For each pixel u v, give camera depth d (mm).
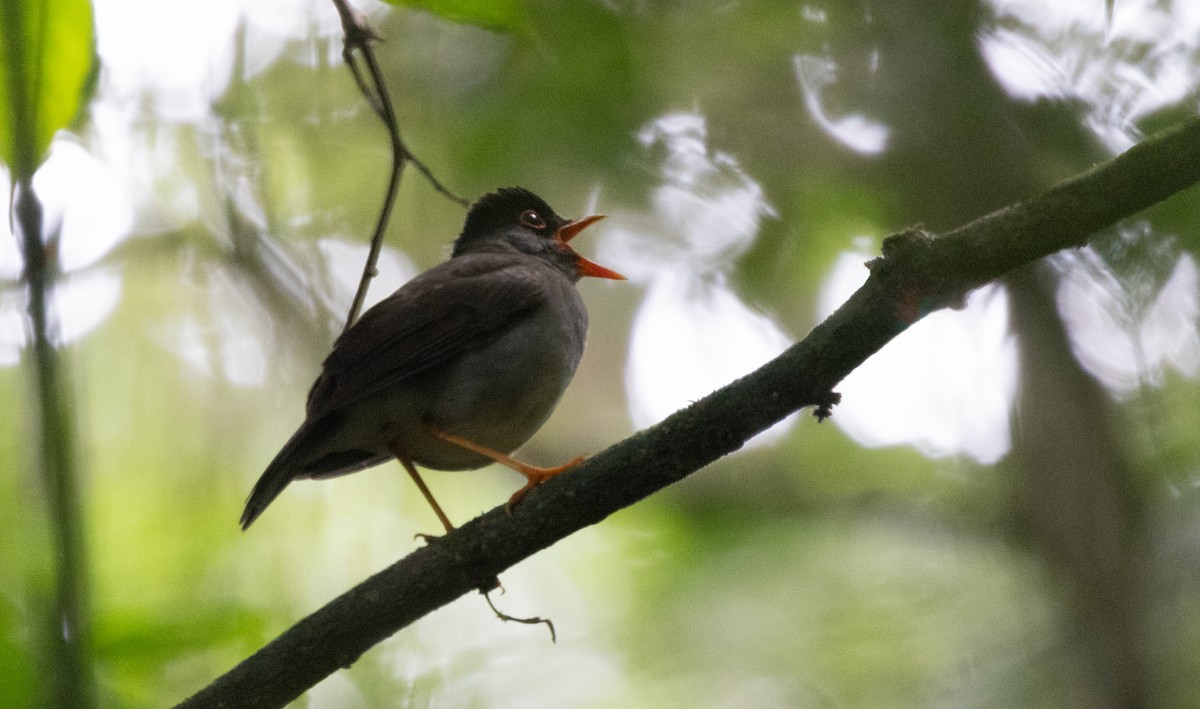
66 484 5383
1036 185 13977
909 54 14234
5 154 5879
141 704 8039
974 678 12906
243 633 8594
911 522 13836
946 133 14219
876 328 6742
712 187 14258
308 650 7281
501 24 6902
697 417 7012
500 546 7273
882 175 14375
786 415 6973
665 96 14188
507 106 13734
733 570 13805
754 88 14445
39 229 5582
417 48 14047
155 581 12438
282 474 8148
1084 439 13195
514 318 9156
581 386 14234
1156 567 12930
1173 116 12719
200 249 13953
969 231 6680
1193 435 13297
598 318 14352
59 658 5266
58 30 5941
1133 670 12477
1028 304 13578
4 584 8938
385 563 13234
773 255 14266
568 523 7238
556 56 13461
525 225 11305
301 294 14047
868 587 13766
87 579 5352
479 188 13875
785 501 14195
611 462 7156
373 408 8820
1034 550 13570
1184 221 12414
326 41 13859
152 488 13367
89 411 13219
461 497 13828
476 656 12938
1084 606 12789
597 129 13664
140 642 8141
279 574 12773
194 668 9242
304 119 13984
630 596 13852
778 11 14258
